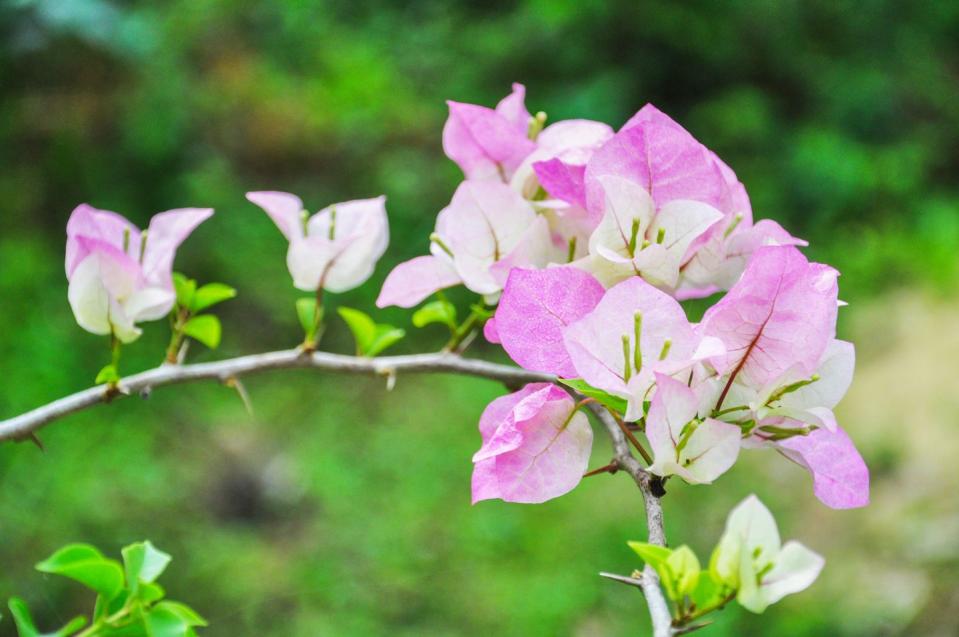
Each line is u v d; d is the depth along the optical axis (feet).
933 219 16.38
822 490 3.20
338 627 9.59
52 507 10.01
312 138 15.57
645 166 3.22
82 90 14.19
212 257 13.88
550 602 9.97
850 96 18.19
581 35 17.47
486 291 3.37
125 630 3.23
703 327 3.11
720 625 9.45
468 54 17.67
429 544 10.67
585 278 3.16
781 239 3.30
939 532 10.11
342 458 11.67
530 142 3.44
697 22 17.56
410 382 13.16
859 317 14.25
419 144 16.08
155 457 11.06
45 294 12.38
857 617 9.60
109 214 3.56
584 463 3.15
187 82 15.17
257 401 12.39
